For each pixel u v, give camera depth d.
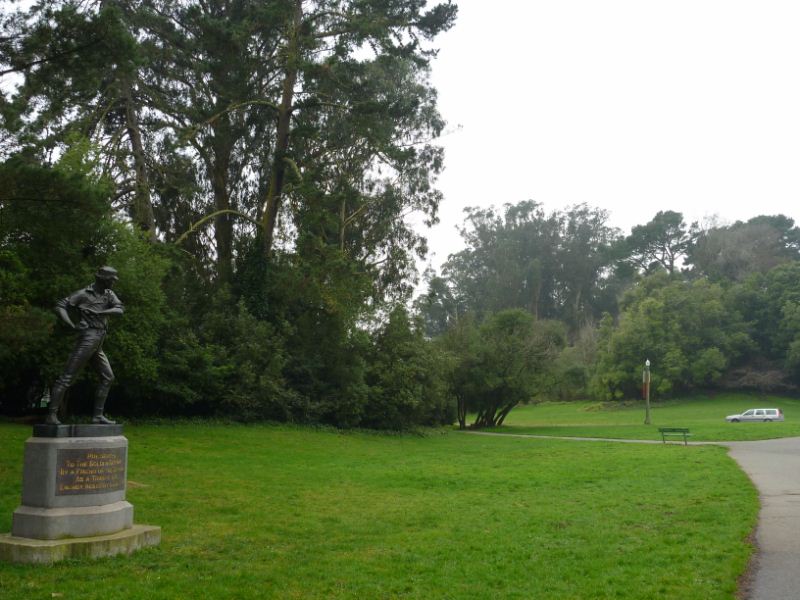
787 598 8.27
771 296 86.25
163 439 27.14
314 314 40.00
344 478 20.22
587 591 8.51
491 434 45.59
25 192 15.94
